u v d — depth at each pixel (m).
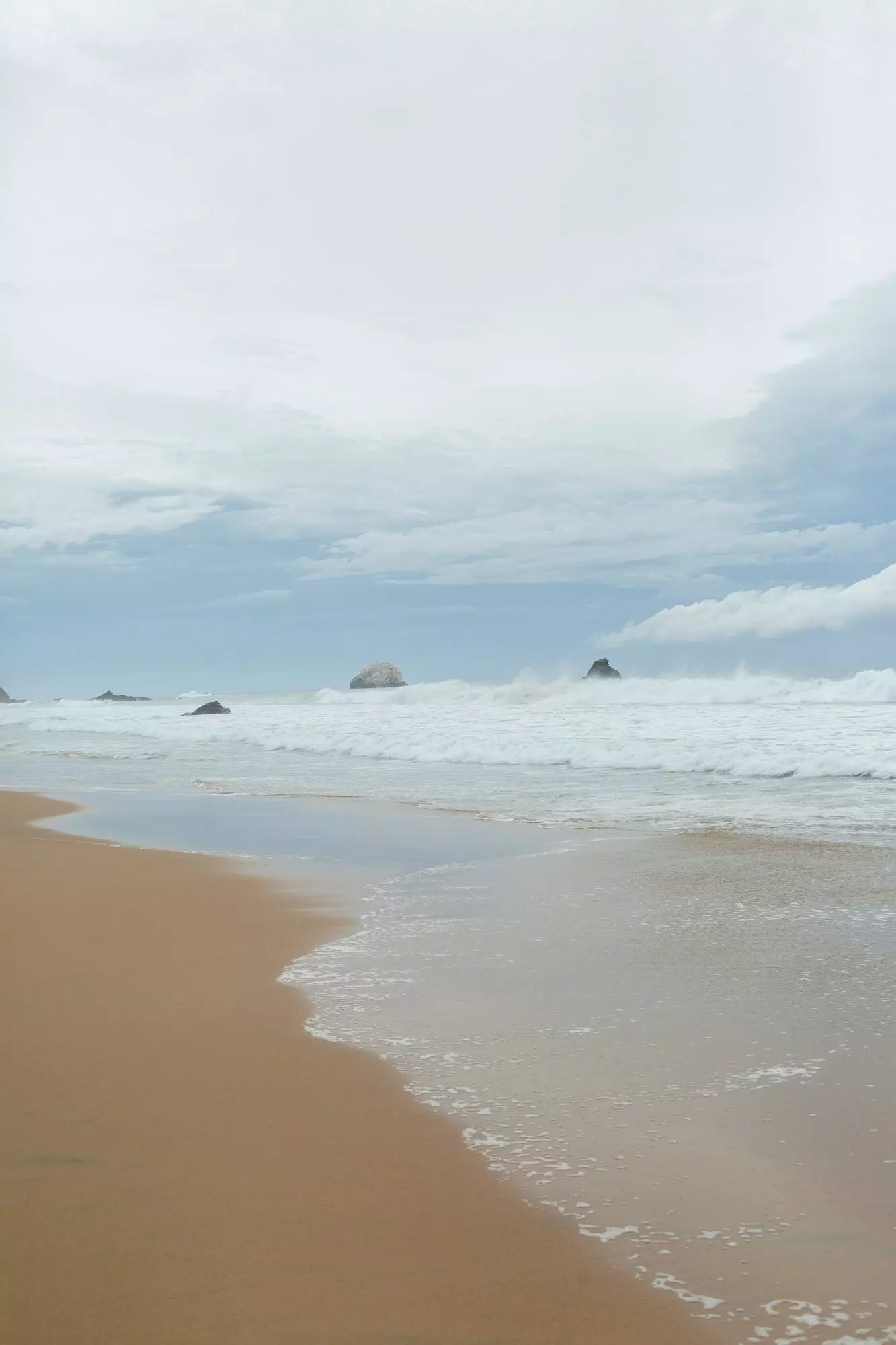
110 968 5.71
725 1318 2.40
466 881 8.19
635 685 35.84
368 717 33.03
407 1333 2.36
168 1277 2.58
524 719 27.61
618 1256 2.67
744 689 32.94
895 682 30.27
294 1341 2.32
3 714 55.88
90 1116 3.61
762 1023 4.49
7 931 6.68
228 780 17.42
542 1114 3.58
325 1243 2.75
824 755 15.90
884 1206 2.88
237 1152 3.31
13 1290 2.53
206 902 7.56
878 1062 3.97
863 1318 2.38
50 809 13.95
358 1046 4.34
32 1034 4.55
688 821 10.97
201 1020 4.73
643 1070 3.97
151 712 49.91
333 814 12.66
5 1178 3.13
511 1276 2.59
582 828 10.83
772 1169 3.12
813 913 6.63
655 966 5.47
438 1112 3.61
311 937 6.40
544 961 5.67
